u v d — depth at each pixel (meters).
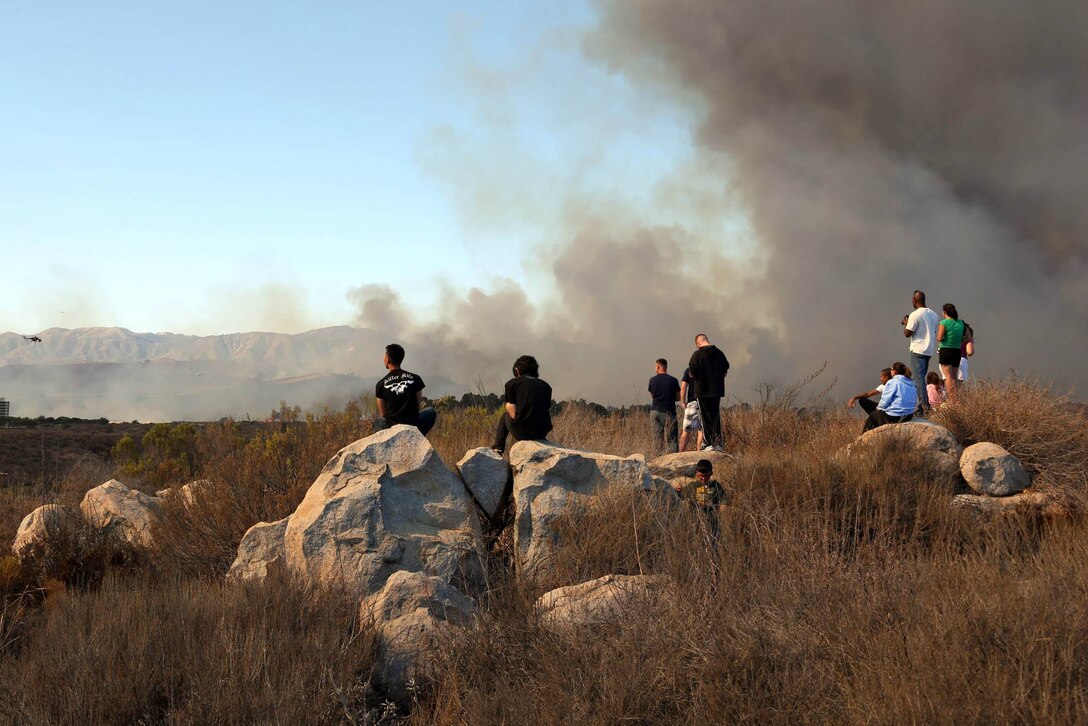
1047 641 4.38
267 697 4.89
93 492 11.23
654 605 5.85
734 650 5.09
